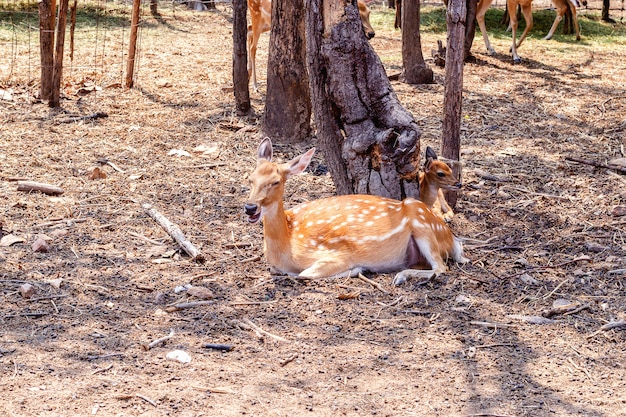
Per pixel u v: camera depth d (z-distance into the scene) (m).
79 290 5.88
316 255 6.25
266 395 4.55
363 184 7.17
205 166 8.99
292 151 9.68
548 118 11.44
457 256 6.64
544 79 13.93
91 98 11.46
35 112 10.64
